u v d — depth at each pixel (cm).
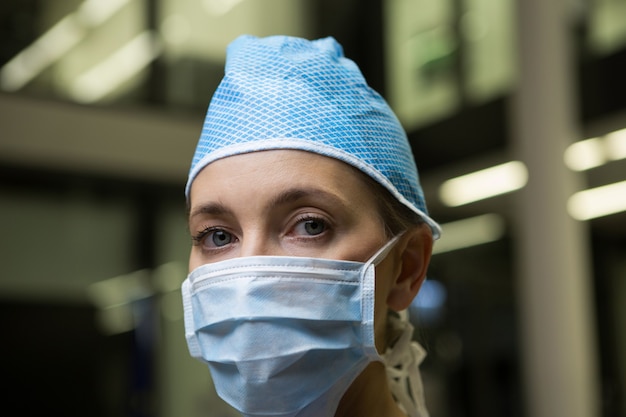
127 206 546
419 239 123
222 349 114
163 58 541
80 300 528
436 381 568
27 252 518
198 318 117
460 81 583
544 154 509
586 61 527
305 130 112
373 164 115
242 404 114
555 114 510
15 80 501
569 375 502
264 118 113
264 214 110
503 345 607
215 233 117
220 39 557
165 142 537
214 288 113
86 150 518
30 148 505
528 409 522
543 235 509
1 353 510
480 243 624
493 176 584
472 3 587
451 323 602
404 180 121
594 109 521
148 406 530
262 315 110
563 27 520
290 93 115
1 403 506
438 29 598
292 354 110
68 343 524
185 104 543
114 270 538
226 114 116
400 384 131
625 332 647
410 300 123
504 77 564
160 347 539
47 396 515
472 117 573
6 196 513
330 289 111
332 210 111
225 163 112
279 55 119
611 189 574
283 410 113
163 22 544
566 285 505
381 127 119
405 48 604
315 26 585
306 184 110
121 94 527
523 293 529
